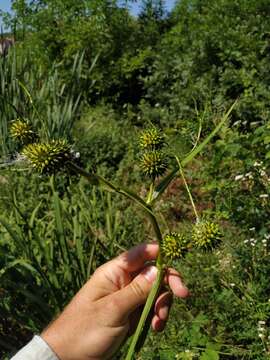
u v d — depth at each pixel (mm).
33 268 562
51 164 229
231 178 888
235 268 661
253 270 666
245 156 860
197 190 970
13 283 558
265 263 666
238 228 792
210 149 1023
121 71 1612
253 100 1151
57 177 951
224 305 614
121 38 1707
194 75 1355
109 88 1664
